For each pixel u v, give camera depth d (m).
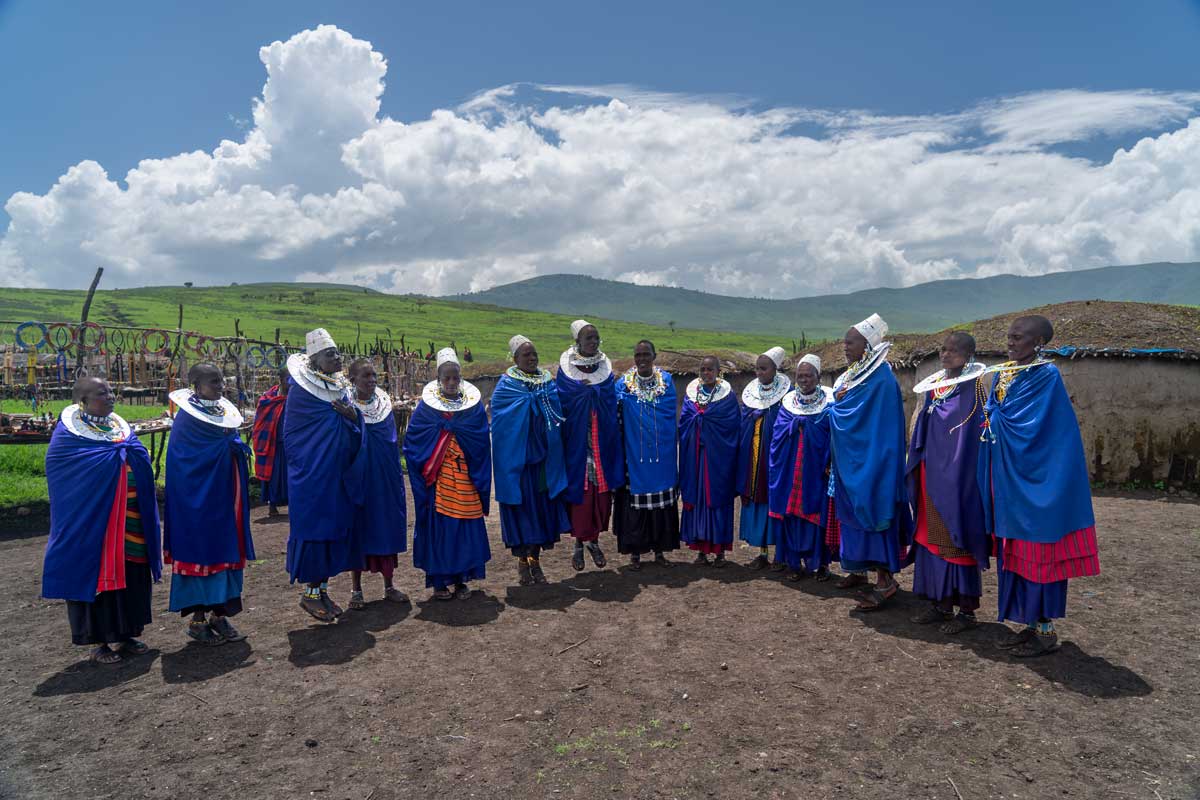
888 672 5.04
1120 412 11.28
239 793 3.76
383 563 6.82
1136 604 6.17
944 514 5.56
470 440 6.82
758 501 7.55
